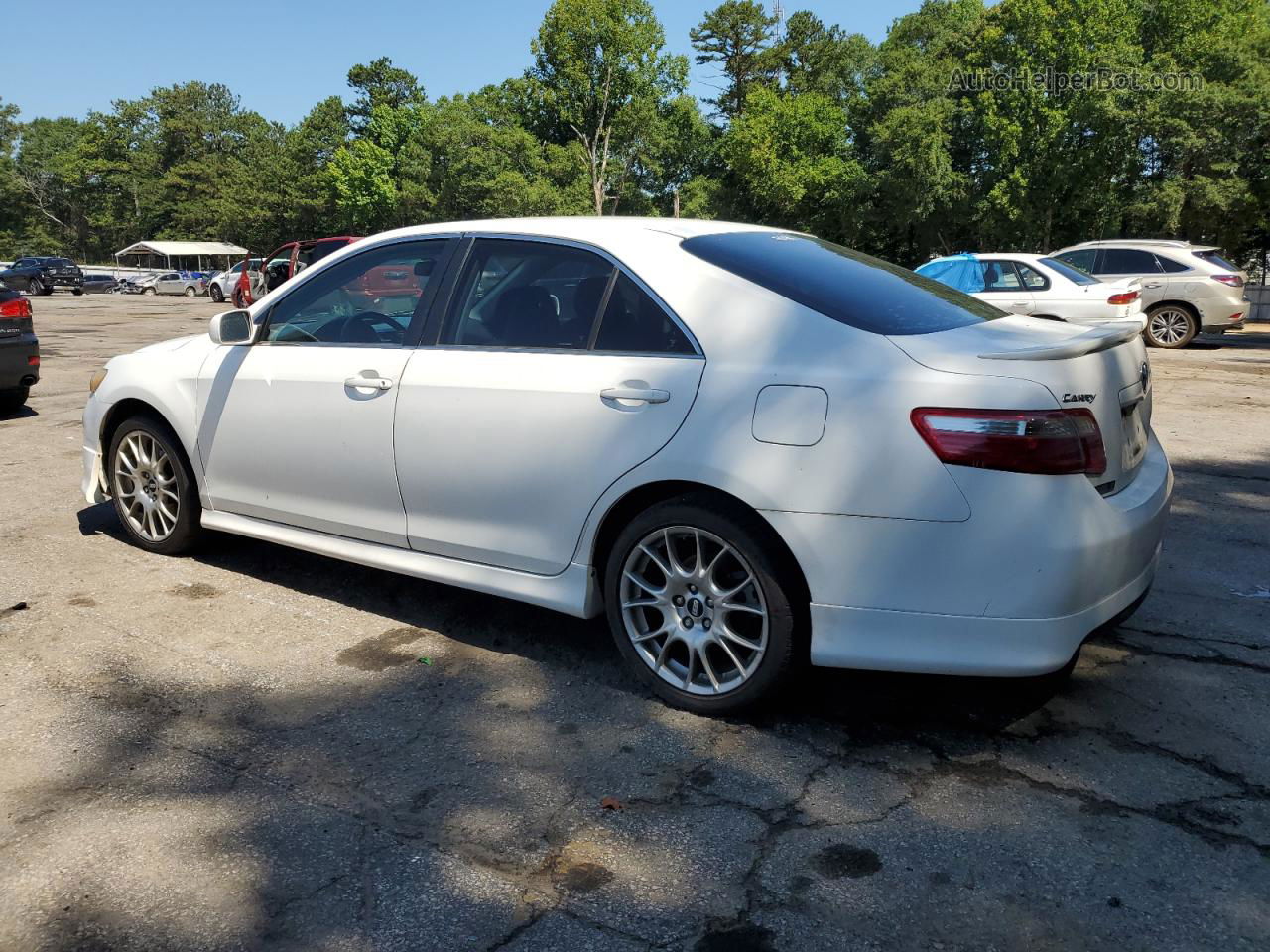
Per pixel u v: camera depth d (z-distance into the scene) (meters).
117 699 3.33
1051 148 32.94
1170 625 3.97
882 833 2.56
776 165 50.12
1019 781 2.81
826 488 2.82
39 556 4.84
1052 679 3.46
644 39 67.75
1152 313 15.74
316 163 80.25
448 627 3.99
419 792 2.77
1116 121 30.69
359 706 3.29
